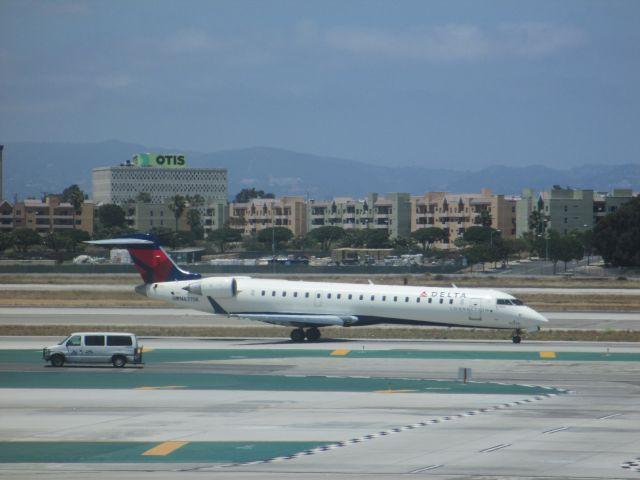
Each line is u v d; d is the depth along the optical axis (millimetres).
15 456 137625
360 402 181500
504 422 161875
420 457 136500
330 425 159500
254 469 129750
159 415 168125
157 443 146000
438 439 148375
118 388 197750
